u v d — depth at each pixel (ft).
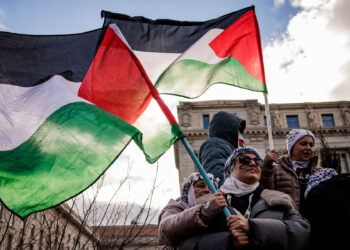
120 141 10.05
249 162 9.02
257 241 7.16
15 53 11.55
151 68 12.79
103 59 11.98
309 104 116.57
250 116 112.88
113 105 11.18
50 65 11.73
